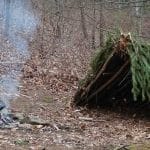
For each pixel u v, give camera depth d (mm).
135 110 13828
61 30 33844
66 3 33562
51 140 9484
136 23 27578
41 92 15898
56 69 21641
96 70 13570
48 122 11164
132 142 9695
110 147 9148
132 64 12766
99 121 12367
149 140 10070
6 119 11211
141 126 12109
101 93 13891
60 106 13891
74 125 11453
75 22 35062
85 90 13727
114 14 28656
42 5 37406
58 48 28984
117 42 13016
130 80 13578
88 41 32531
